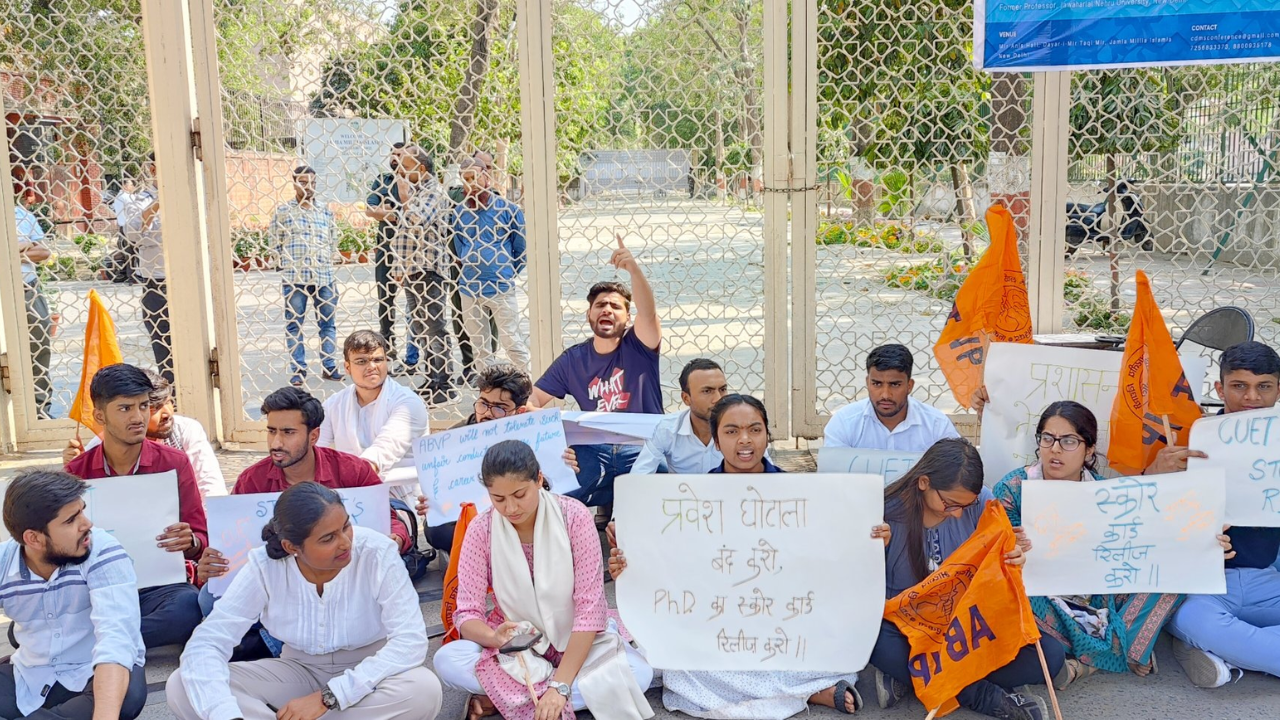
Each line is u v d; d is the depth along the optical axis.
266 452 6.80
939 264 6.62
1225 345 5.23
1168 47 5.85
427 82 6.66
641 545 3.79
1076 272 6.77
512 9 6.55
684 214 6.62
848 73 6.50
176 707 3.40
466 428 4.64
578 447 5.20
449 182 6.77
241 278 7.47
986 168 6.50
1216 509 3.73
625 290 5.49
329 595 3.51
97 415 4.15
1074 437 3.80
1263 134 6.38
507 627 3.58
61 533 3.30
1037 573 3.77
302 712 3.34
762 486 3.74
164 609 4.11
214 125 6.57
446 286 6.95
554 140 6.49
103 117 6.82
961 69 6.38
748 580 3.74
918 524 3.84
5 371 6.79
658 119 6.54
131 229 6.97
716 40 6.41
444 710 3.82
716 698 3.71
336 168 6.78
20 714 3.38
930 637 3.63
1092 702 3.72
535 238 6.61
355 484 4.40
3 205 6.65
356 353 5.12
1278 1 5.70
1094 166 6.53
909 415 4.74
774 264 6.53
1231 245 6.58
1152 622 3.84
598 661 3.62
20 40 6.65
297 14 6.57
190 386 6.77
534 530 3.66
